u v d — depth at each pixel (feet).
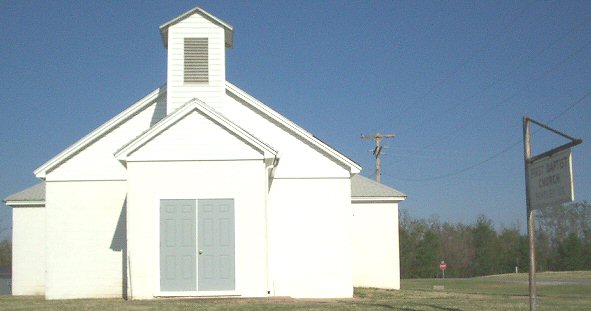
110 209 81.51
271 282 78.13
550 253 263.08
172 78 77.61
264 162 69.67
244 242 68.59
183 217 68.69
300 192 80.79
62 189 81.46
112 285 80.64
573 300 73.31
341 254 80.07
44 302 70.03
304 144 81.61
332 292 79.41
